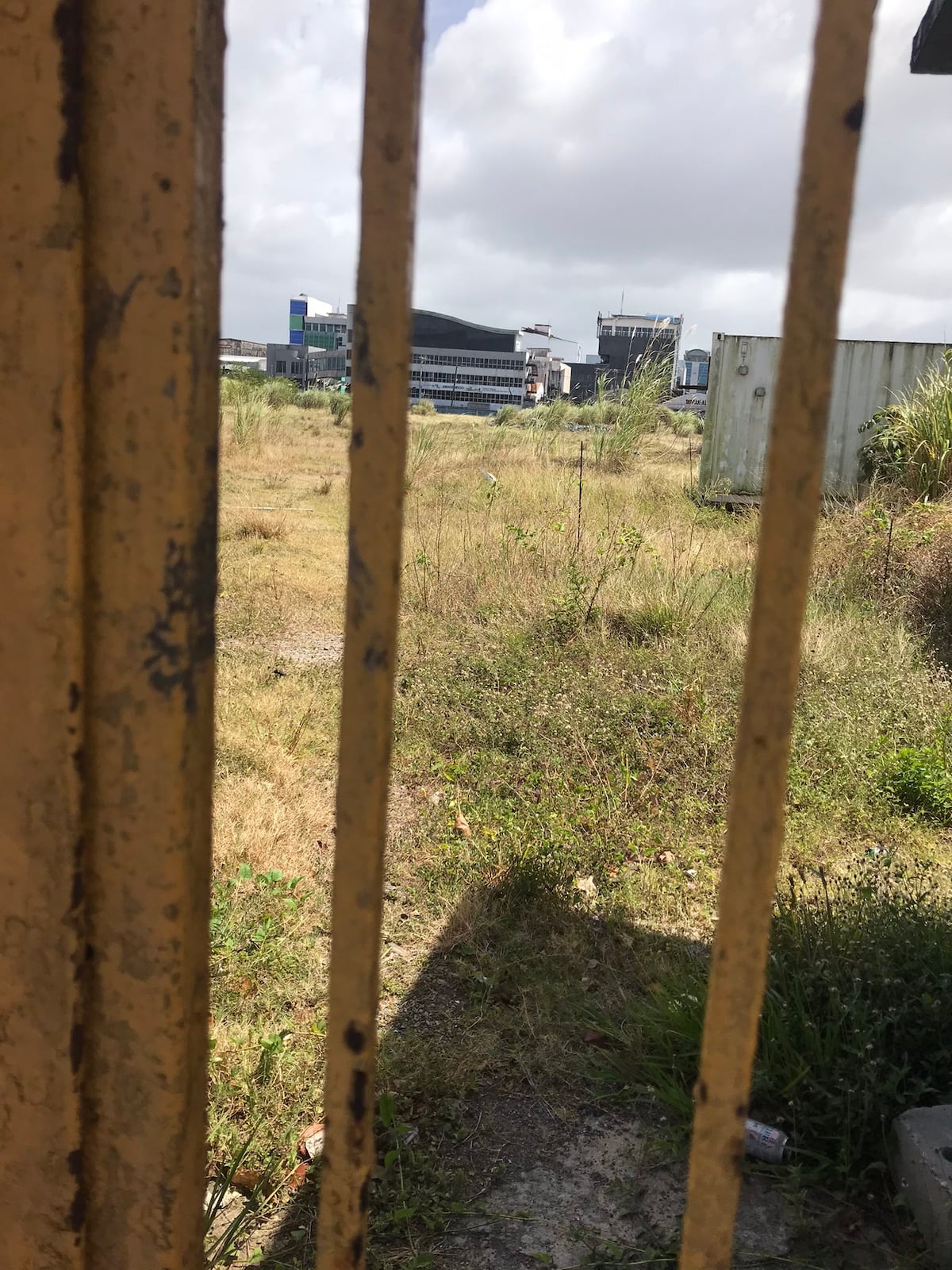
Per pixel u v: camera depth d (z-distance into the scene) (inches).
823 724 182.5
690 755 172.1
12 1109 39.3
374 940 34.6
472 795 156.9
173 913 37.2
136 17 32.6
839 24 28.0
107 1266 40.3
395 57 29.8
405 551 331.0
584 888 130.3
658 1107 91.3
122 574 35.8
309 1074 90.0
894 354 436.5
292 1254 72.1
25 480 35.2
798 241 29.1
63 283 33.8
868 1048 82.7
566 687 200.2
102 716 36.8
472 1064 94.8
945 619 247.8
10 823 37.5
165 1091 38.2
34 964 38.0
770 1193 80.7
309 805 148.9
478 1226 76.9
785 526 30.5
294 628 259.3
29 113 33.2
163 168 33.2
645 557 311.7
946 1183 72.3
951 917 108.1
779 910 112.1
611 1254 73.2
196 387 34.9
